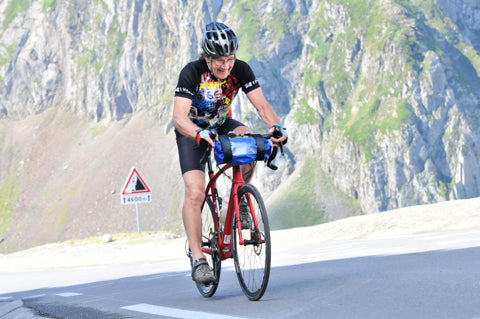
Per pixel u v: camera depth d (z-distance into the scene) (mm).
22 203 173875
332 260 5824
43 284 7734
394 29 172500
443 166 150000
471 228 9117
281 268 5562
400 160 150875
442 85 157625
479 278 3000
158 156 176875
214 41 3520
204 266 3633
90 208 166125
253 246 3246
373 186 151000
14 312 4016
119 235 18672
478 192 146000
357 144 157500
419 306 2340
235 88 3855
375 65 170750
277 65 184125
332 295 2930
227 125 4059
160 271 7930
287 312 2545
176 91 3701
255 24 191375
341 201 155375
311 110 174000
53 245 18625
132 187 17188
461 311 2143
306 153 169625
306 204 154875
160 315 2855
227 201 3615
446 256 4535
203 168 3797
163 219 157125
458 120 152250
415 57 164250
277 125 3449
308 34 188750
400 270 3777
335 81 176250
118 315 3033
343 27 185000
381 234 10602
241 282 3408
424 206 13180
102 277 7938
